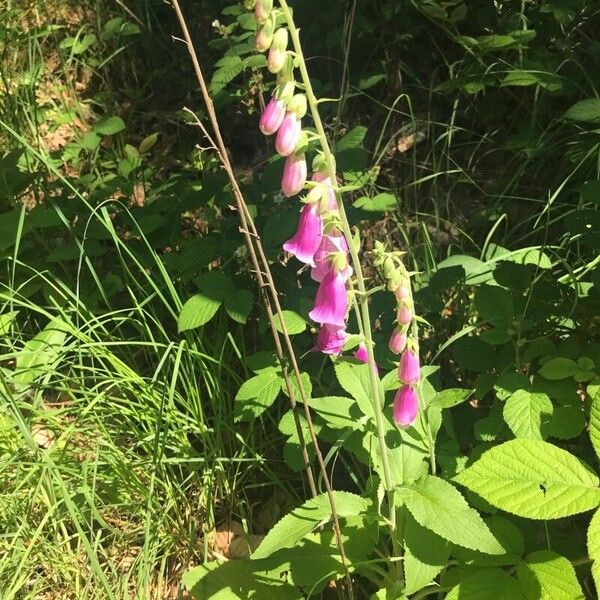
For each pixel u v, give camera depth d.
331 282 0.53
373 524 0.67
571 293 0.78
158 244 0.99
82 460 0.82
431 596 0.71
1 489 0.79
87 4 1.59
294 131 0.49
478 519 0.56
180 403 0.88
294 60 0.49
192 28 1.39
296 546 0.68
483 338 0.74
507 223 1.02
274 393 0.74
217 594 0.68
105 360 0.94
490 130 1.16
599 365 0.72
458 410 0.80
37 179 1.10
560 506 0.54
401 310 0.56
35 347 0.84
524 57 1.09
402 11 1.19
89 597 0.75
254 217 0.91
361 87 1.09
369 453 0.67
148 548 0.74
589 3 1.09
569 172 1.04
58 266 1.04
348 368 0.67
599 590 0.49
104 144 1.35
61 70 1.50
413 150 1.11
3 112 1.31
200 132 1.29
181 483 0.82
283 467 0.86
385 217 1.05
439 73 1.22
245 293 0.81
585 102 0.84
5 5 1.58
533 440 0.58
